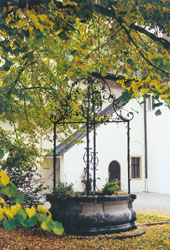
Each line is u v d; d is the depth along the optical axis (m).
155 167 23.31
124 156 22.41
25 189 10.05
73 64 4.62
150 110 23.89
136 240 8.08
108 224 8.61
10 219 2.05
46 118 9.80
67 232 8.52
